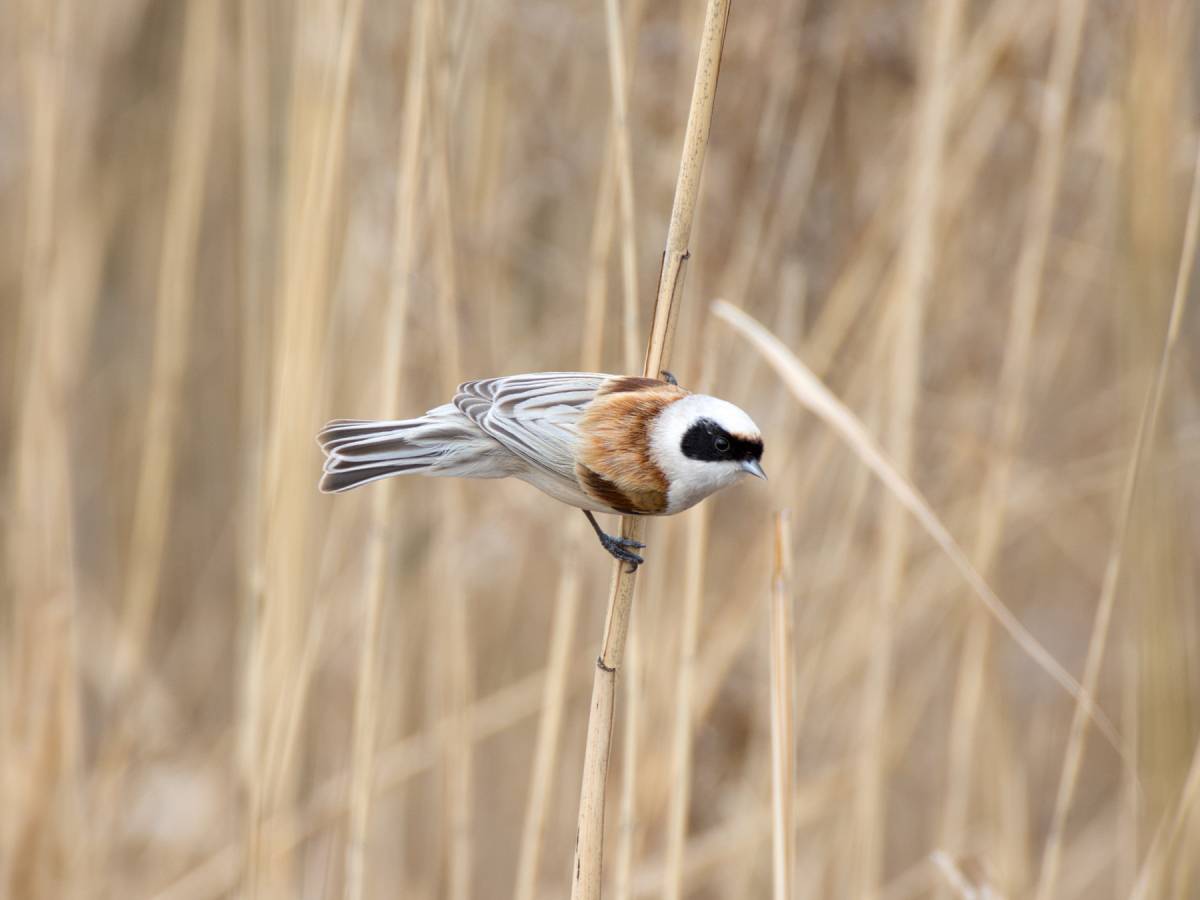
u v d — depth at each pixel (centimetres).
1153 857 689
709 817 1016
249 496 1032
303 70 879
